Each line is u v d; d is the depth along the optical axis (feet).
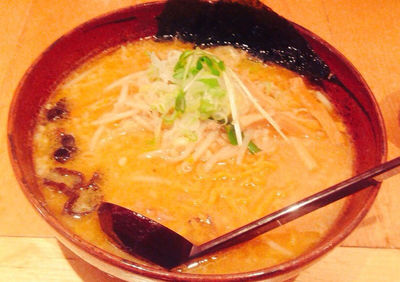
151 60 1.11
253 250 0.81
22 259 0.87
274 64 1.18
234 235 0.75
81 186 0.89
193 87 0.99
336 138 1.01
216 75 1.03
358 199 0.81
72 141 0.96
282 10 1.44
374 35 1.39
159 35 1.20
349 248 0.92
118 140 0.98
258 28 1.16
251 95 1.03
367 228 0.95
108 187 0.90
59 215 0.84
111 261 0.67
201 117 0.98
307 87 1.12
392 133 1.13
